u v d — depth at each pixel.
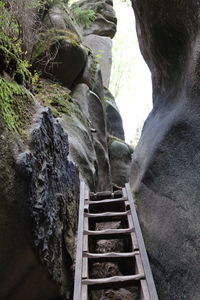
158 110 5.05
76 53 7.89
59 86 7.76
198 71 3.53
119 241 4.76
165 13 4.13
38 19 7.57
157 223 3.92
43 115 3.30
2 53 3.14
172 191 3.79
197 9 3.49
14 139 2.71
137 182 4.82
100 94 9.21
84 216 4.04
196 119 3.65
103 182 8.01
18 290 2.68
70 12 9.89
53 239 3.13
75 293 2.77
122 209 4.52
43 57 7.42
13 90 3.08
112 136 11.04
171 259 3.47
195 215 3.30
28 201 2.60
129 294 4.13
